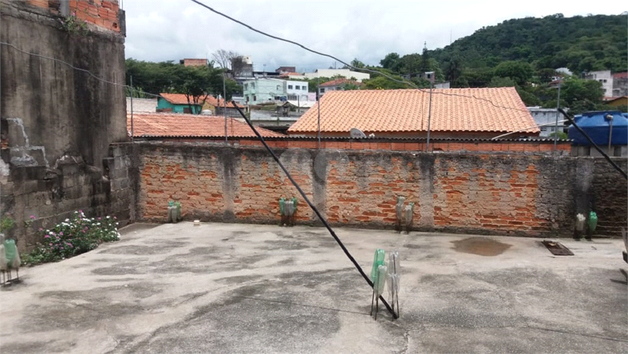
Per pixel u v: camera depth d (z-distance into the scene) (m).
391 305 4.36
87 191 7.83
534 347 3.61
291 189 8.56
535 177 7.39
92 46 7.96
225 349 3.57
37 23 6.71
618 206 7.11
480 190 7.66
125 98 9.05
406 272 5.64
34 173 6.56
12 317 4.22
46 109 6.91
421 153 7.86
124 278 5.49
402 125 12.64
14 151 6.29
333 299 4.70
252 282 5.30
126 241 7.61
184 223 8.99
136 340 3.74
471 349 3.57
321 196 8.45
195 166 8.99
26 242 6.41
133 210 9.28
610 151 9.24
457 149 8.84
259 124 19.27
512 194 7.52
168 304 4.57
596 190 7.17
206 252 6.81
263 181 8.68
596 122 9.46
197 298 4.75
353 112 14.18
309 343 3.67
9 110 6.20
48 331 3.91
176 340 3.73
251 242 7.43
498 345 3.64
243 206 8.84
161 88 32.81
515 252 6.61
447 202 7.84
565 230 7.36
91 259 6.44
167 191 9.19
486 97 13.91
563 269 5.62
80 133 7.72
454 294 4.82
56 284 5.25
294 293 4.89
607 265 5.76
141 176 9.25
